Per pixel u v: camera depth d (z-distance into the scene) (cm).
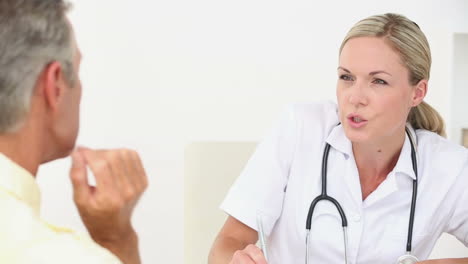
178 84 233
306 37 229
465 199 135
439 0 219
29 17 64
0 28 63
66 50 67
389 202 133
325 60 230
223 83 232
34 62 65
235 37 230
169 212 240
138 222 240
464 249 175
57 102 68
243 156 175
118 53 232
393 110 120
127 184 72
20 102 65
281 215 139
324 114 143
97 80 233
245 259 110
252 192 135
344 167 135
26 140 67
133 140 236
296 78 232
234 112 234
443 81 220
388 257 133
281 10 228
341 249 133
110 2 229
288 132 140
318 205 134
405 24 120
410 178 133
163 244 242
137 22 230
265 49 230
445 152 137
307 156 138
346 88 122
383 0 224
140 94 234
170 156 237
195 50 231
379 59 117
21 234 62
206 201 173
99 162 71
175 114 235
